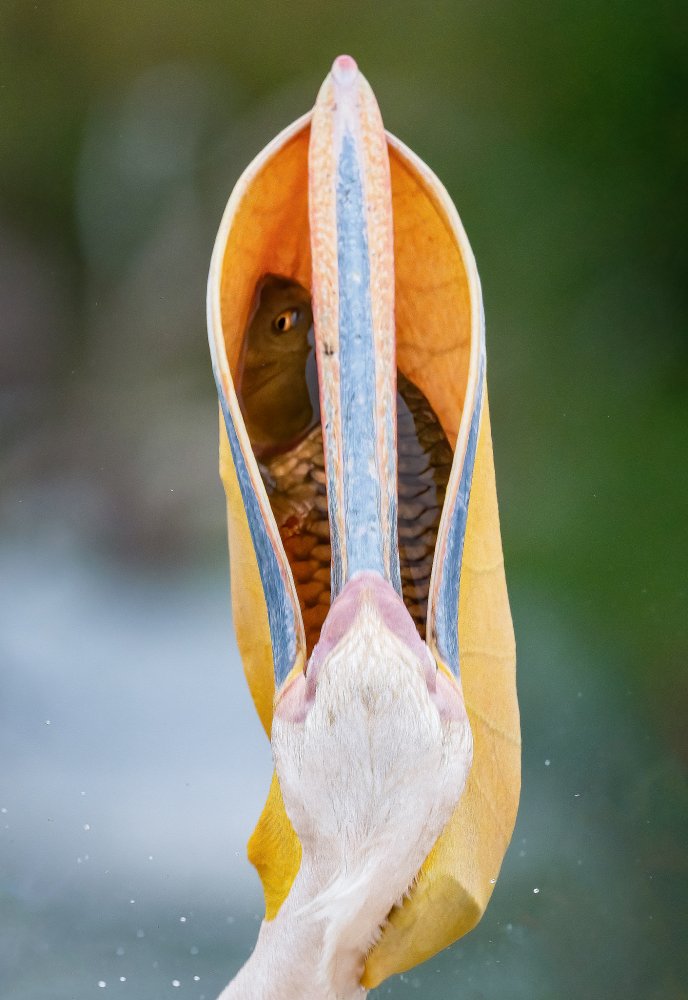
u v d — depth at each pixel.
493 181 29.73
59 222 35.31
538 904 10.66
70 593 20.50
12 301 33.34
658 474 21.92
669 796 12.55
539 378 25.69
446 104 31.52
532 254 28.22
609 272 27.69
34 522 23.73
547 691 15.21
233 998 6.43
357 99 6.33
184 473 24.83
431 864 6.41
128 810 12.64
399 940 6.40
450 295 6.41
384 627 6.26
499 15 31.42
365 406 6.30
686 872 11.16
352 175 6.32
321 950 6.39
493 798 6.44
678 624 17.09
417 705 6.25
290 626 6.32
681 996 9.55
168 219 34.91
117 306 33.66
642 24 29.36
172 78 35.88
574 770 13.32
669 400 24.73
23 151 35.31
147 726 14.77
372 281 6.31
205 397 28.75
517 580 19.17
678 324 26.94
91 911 10.76
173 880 11.30
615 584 18.58
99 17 35.38
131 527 23.47
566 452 23.19
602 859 11.35
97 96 35.91
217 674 16.64
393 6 33.38
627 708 14.80
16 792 12.88
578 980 9.79
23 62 35.66
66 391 29.50
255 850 6.53
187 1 35.38
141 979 9.77
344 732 6.25
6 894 10.91
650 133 28.83
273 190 6.39
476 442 6.34
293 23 35.00
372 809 6.27
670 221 27.98
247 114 35.47
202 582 21.70
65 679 16.16
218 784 13.30
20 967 9.85
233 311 6.39
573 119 29.64
